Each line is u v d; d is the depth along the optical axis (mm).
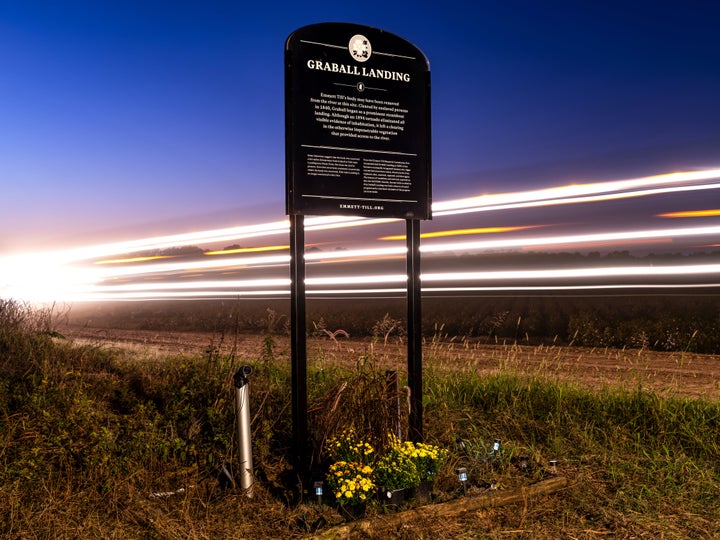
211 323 20984
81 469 4641
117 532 3984
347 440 4965
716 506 4574
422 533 4117
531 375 8047
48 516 3998
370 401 5148
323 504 4539
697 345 13008
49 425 5148
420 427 5457
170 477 4797
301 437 4914
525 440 6113
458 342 14844
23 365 7352
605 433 6086
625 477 5141
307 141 5020
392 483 4605
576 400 7051
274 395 6543
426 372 8266
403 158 5375
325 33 5105
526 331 17109
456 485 4957
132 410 6027
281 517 4387
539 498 4746
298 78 5004
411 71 5434
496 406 7141
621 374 9422
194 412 5777
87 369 7941
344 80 5160
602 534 4160
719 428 5996
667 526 4258
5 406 5637
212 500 4562
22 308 9734
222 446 5246
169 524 4086
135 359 9047
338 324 18344
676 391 7770
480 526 4281
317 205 5027
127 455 4859
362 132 5223
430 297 30453
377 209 5270
